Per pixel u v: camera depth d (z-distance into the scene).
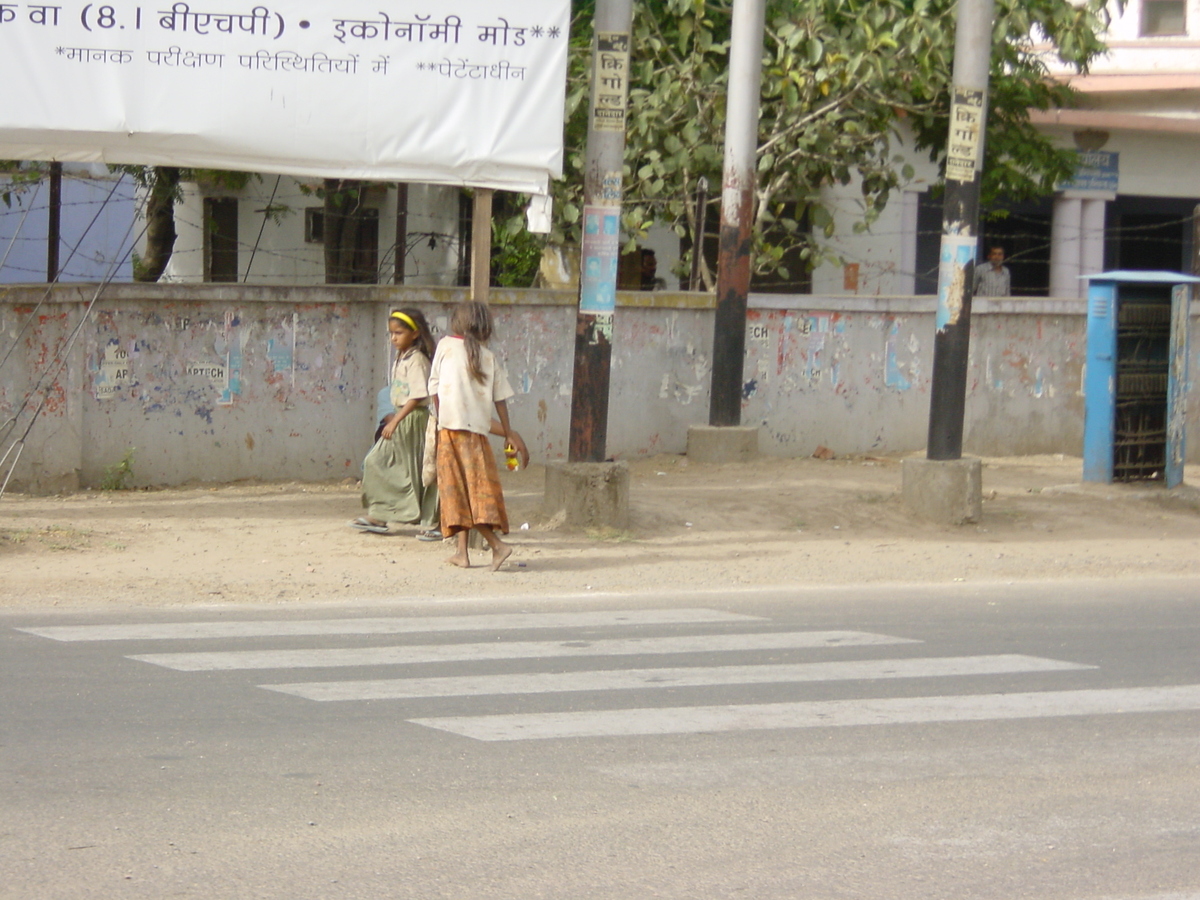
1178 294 13.30
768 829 4.86
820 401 15.61
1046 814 5.07
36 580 8.94
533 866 4.47
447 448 9.50
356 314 13.45
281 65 10.49
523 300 14.02
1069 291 23.56
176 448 12.75
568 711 6.29
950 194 11.70
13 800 4.97
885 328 15.88
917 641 7.94
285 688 6.55
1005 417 16.53
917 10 14.89
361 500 11.74
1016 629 8.34
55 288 11.87
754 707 6.44
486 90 10.66
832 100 16.25
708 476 13.77
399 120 10.62
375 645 7.50
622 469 11.13
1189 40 25.83
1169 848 4.75
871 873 4.48
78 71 10.34
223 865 4.42
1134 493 13.14
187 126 10.45
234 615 8.23
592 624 8.20
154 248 19.00
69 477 12.17
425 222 21.59
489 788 5.21
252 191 23.31
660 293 14.79
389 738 5.81
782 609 8.83
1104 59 26.44
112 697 6.32
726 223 14.28
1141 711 6.52
